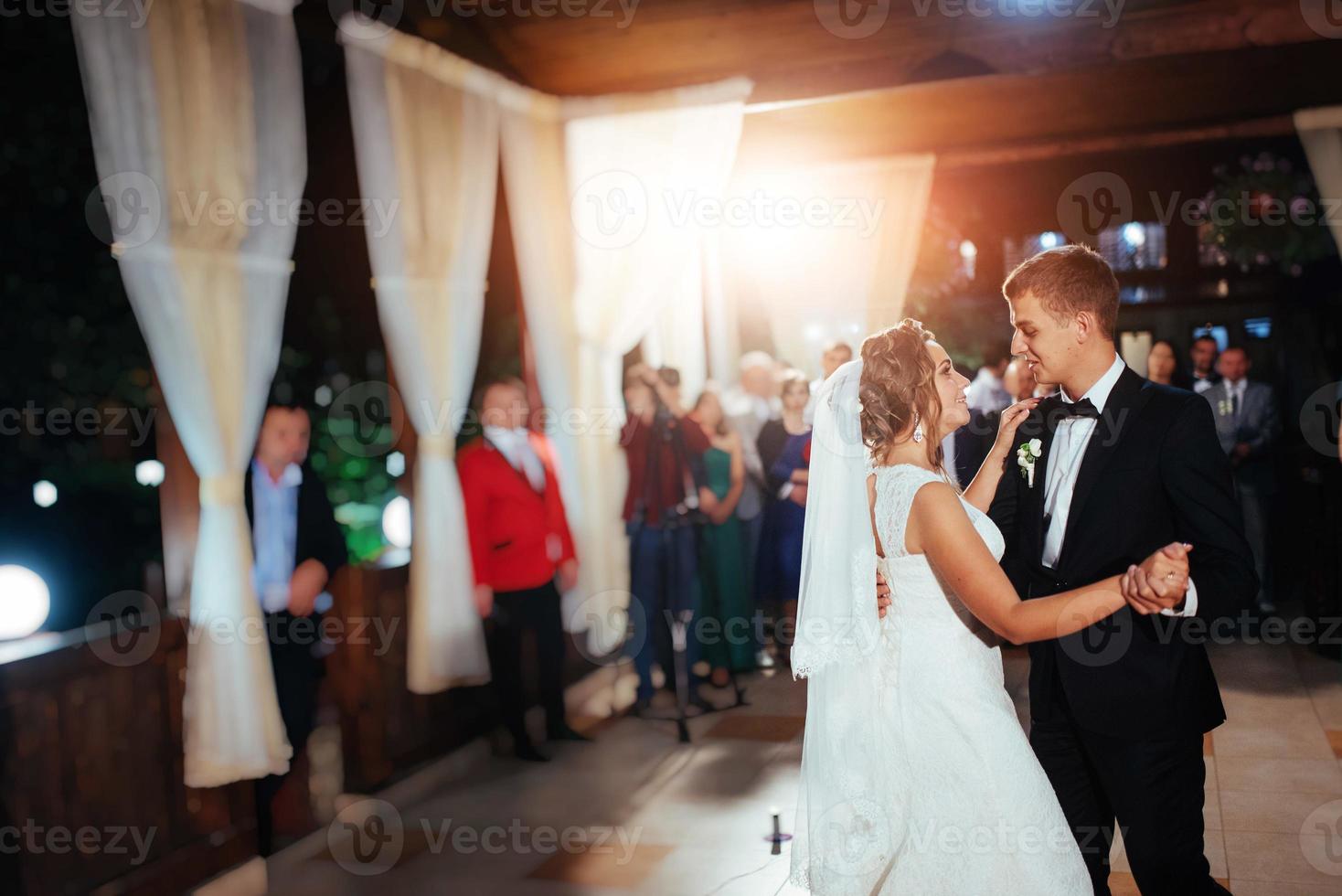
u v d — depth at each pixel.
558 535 5.11
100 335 4.93
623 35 5.38
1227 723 4.73
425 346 4.96
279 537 3.89
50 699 2.95
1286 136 7.64
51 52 4.81
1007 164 7.70
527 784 4.46
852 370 2.17
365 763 4.25
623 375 6.89
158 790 3.29
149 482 4.76
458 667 4.79
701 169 6.05
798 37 5.44
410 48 4.95
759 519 6.25
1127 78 5.63
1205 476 2.08
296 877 3.57
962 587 1.97
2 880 2.77
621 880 3.40
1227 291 8.38
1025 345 2.28
